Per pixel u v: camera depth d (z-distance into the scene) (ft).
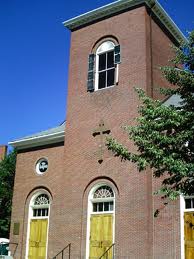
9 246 76.07
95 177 67.36
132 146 64.13
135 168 63.05
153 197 61.72
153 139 40.27
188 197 58.54
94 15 77.10
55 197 73.00
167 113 39.63
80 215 67.15
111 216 63.93
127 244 60.23
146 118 41.73
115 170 65.21
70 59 78.54
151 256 58.70
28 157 80.28
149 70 68.74
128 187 62.95
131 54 70.28
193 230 56.49
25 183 78.74
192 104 40.42
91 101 72.28
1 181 117.80
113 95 69.77
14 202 78.89
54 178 74.54
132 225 60.70
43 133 81.92
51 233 70.85
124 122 66.80
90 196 67.41
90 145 69.82
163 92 44.42
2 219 115.14
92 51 76.13
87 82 74.02
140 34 70.49
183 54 42.91
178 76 42.50
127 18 73.15
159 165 39.63
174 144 39.19
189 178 38.70
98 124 69.82
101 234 64.03
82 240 65.57
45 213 74.54
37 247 72.38
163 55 75.25
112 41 74.23
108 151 67.05
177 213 58.54
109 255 61.77
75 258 65.16
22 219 76.38
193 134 37.88
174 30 80.02
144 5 71.82
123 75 69.87
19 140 81.41
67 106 75.36
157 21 75.51
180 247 56.85
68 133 73.51
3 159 123.65
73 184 69.92
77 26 80.07
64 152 73.00
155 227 60.13
